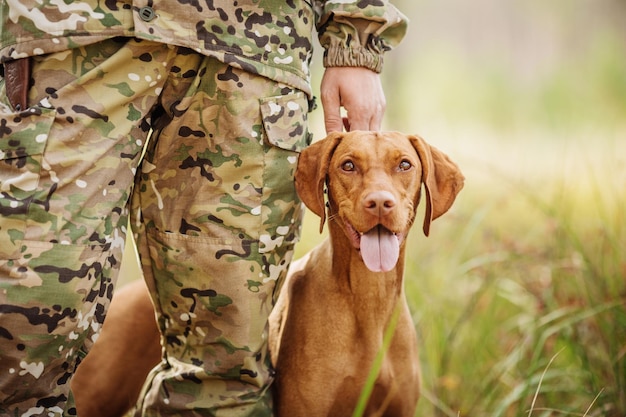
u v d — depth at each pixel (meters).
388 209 2.89
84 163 2.55
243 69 2.73
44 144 2.50
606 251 4.38
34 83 2.56
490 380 3.84
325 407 3.17
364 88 3.10
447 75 20.98
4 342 2.47
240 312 2.90
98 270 2.61
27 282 2.46
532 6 24.06
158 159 2.85
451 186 3.21
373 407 3.26
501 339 4.31
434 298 4.43
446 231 5.25
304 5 2.89
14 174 2.50
